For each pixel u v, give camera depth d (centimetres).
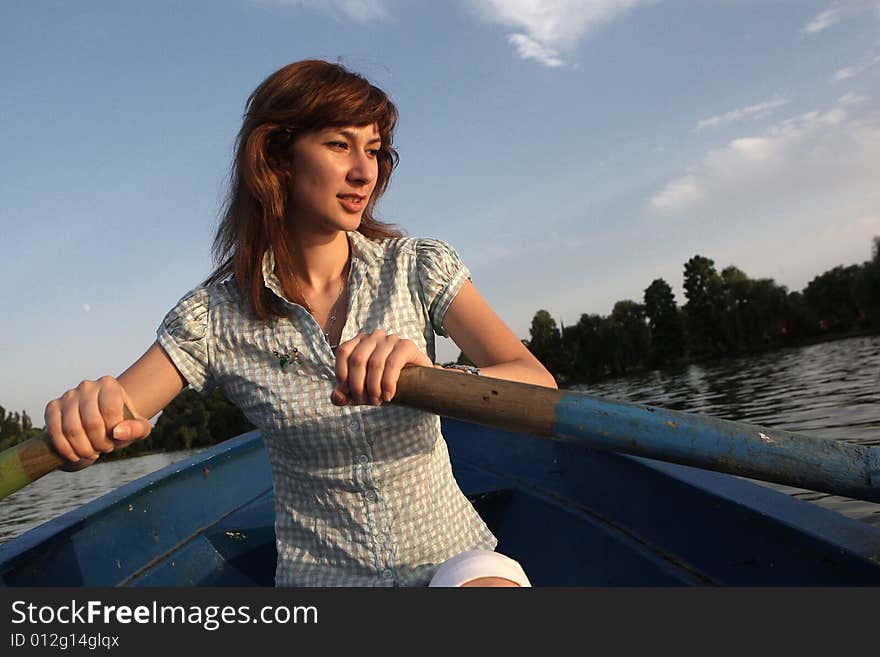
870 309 5288
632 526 179
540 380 123
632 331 6969
